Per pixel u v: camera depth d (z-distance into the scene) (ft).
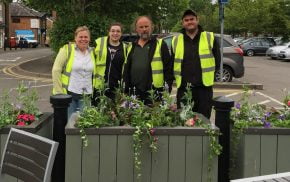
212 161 13.37
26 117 14.75
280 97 43.57
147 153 13.30
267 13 145.48
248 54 126.82
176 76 18.20
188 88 15.42
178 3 69.87
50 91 44.96
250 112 15.17
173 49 18.25
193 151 13.34
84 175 13.29
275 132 13.94
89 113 13.62
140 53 18.49
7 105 15.48
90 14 60.95
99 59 19.45
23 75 59.77
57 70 19.20
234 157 14.82
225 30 185.88
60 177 14.34
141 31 18.42
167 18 72.18
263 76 64.85
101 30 59.16
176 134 13.25
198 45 17.97
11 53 125.29
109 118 13.91
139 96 18.45
